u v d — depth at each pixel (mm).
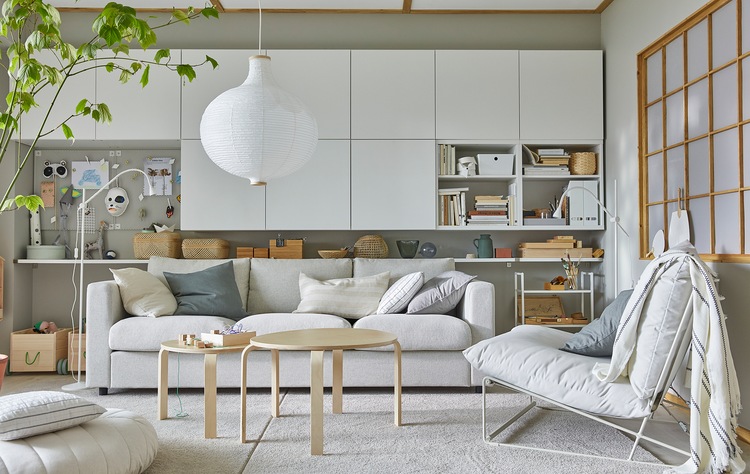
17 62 2484
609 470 2936
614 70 5512
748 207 3695
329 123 5574
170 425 3721
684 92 4398
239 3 5633
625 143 5270
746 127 3709
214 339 3598
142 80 2582
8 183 5594
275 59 5582
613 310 3396
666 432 3605
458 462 3055
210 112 3727
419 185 5574
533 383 3266
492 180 5945
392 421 3789
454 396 4457
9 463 2350
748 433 3574
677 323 2969
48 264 5918
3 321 5582
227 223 5531
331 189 5559
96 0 5488
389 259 5309
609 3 5656
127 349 4461
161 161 5988
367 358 4496
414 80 5605
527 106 5625
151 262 5203
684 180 4402
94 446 2604
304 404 4227
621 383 3080
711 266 3963
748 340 3607
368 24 5914
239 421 3801
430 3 5668
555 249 5645
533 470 2936
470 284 4637
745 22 3717
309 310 4852
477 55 5625
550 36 5938
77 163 5969
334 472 2922
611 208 5543
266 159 3730
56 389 4773
